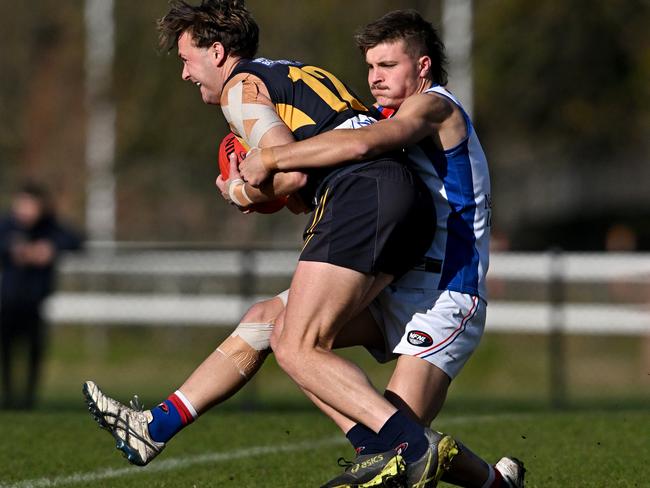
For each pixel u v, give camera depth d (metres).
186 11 17.64
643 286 44.00
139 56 75.69
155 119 75.81
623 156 84.69
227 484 20.55
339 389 15.94
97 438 26.00
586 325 44.09
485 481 17.12
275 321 17.28
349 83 70.75
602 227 86.56
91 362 50.94
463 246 16.92
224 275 50.94
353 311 16.20
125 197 80.81
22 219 38.91
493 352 47.56
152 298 49.00
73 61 82.69
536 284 47.22
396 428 15.74
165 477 21.27
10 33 83.12
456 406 36.12
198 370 17.61
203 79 17.77
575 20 77.12
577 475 21.09
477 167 17.09
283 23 72.06
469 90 69.44
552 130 83.62
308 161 16.09
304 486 20.28
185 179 78.94
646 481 20.42
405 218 16.09
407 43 17.53
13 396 39.41
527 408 35.41
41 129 83.69
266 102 16.84
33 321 39.00
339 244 15.99
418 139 16.45
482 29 76.06
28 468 22.28
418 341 16.61
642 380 44.47
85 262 46.78
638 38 79.50
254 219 78.69
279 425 28.39
